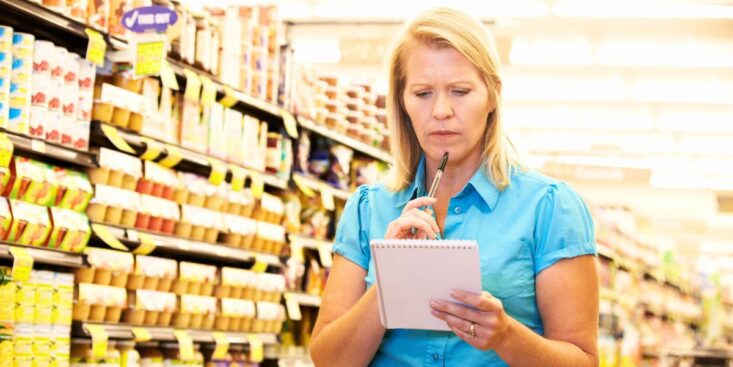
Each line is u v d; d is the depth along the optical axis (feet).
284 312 18.54
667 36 30.42
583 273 6.62
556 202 6.71
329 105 20.86
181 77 15.60
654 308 39.01
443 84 6.64
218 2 27.04
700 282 48.01
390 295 6.12
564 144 45.96
